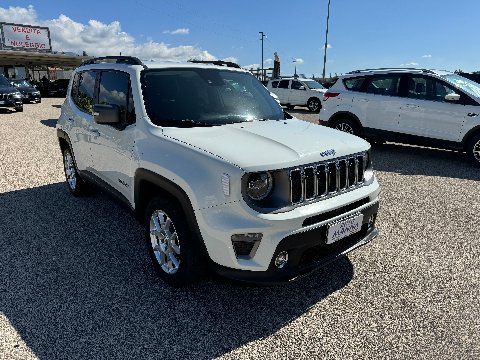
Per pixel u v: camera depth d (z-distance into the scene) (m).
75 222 4.25
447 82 7.29
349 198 2.71
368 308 2.75
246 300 2.85
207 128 3.04
